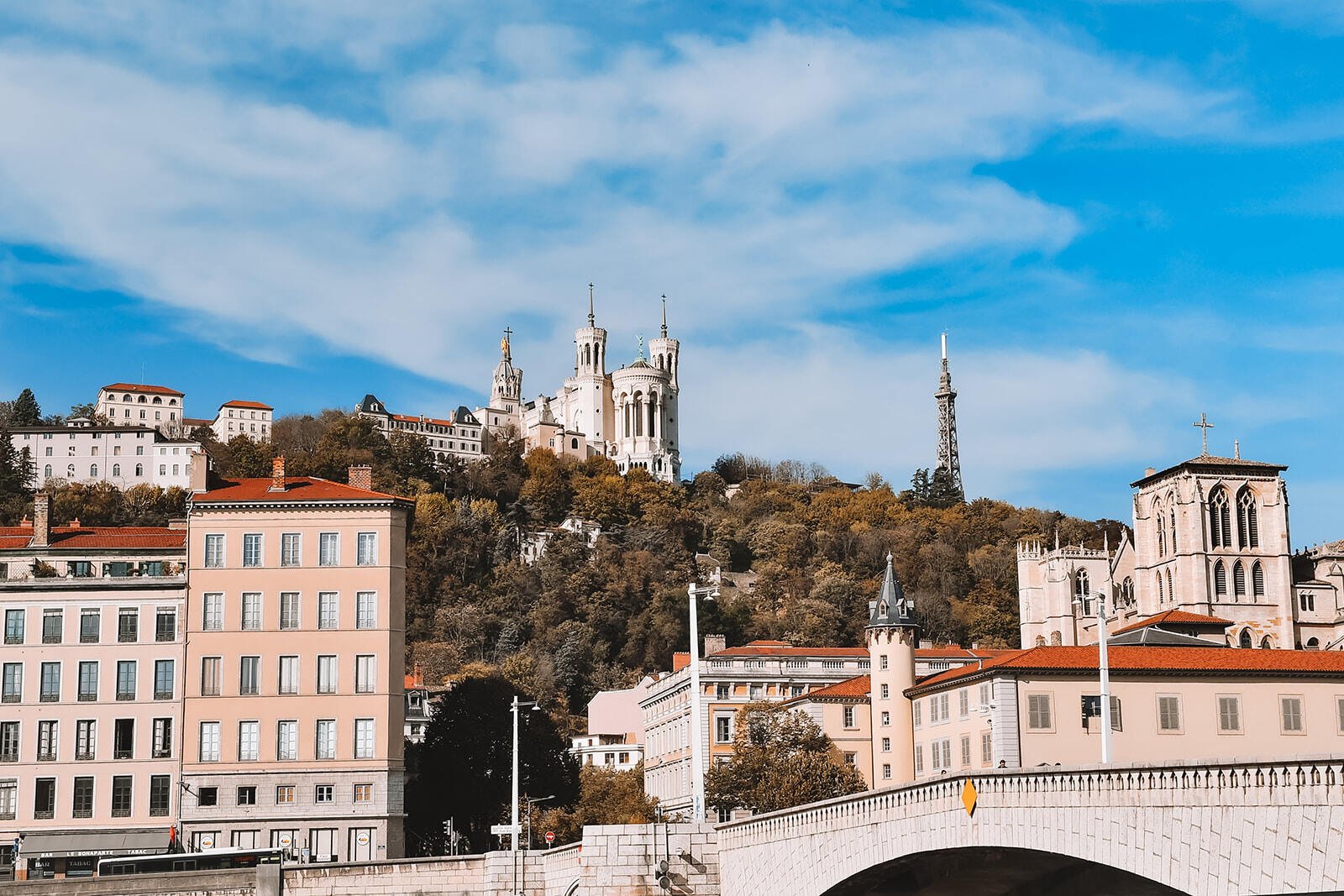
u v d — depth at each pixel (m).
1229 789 41.41
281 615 116.88
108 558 121.44
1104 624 59.03
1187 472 191.75
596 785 157.62
